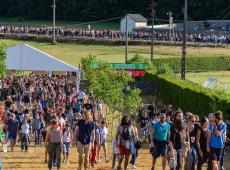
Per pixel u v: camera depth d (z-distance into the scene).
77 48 155.88
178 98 68.12
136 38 161.62
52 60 70.06
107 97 55.78
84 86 85.19
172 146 30.98
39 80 80.94
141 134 46.38
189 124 31.36
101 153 42.25
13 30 175.00
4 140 47.41
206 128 31.25
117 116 57.75
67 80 86.81
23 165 37.09
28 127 43.97
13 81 78.31
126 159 32.62
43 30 172.62
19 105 54.97
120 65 86.00
